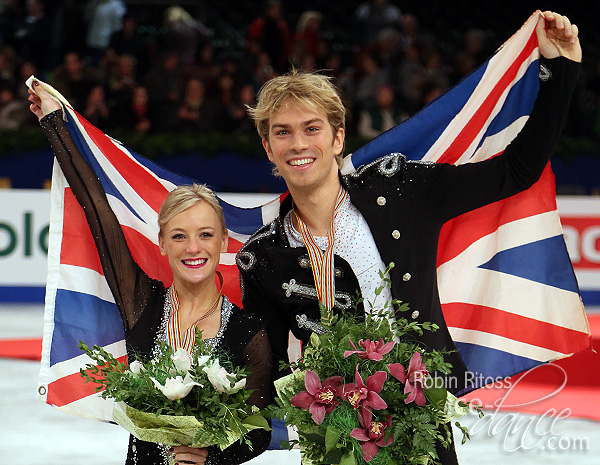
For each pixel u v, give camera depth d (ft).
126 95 133.49
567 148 136.05
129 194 47.14
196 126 134.31
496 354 46.37
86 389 45.57
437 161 47.57
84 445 66.69
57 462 62.23
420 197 42.01
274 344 42.57
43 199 121.19
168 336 40.86
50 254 46.06
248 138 131.54
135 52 149.48
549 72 42.55
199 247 40.40
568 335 45.57
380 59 144.25
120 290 42.96
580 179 137.39
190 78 136.67
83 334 45.91
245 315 41.24
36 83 45.09
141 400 36.86
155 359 39.11
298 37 147.02
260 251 42.11
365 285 40.75
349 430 35.35
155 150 128.67
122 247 43.55
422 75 139.44
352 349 35.81
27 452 64.39
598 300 123.03
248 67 144.36
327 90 39.55
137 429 37.24
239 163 131.54
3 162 129.80
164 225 40.91
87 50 150.51
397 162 42.32
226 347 40.29
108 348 46.03
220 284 46.37
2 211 120.67
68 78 132.77
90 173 44.52
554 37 42.70
